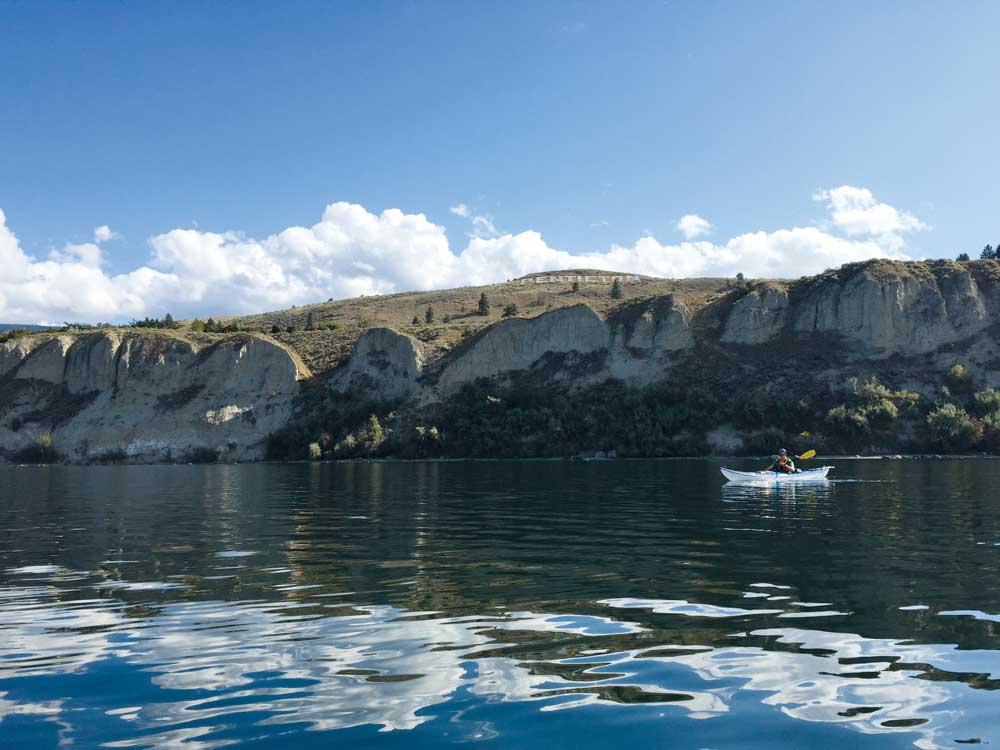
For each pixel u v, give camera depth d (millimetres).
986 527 21000
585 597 12508
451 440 95125
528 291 189000
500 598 12492
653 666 8859
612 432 90750
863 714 7375
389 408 104000
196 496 37719
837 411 86000
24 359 122562
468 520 24562
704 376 100625
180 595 13016
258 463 94875
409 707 7672
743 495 33188
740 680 8359
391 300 190125
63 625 11039
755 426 89438
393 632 10438
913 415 88625
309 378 114938
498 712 7508
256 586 13750
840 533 20078
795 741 6773
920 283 103500
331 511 28484
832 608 11508
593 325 108875
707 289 176250
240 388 111812
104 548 18969
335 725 7238
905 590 12727
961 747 6617
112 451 105062
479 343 109000
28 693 8203
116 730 7188
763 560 15922
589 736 6922
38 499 36344
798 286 112438
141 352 117250
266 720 7375
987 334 98625
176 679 8602
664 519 24109
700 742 6766
